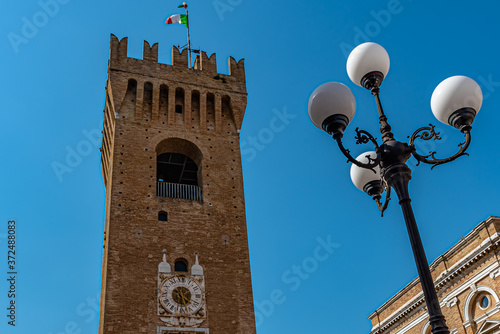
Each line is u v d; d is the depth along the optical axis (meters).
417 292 59.62
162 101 56.78
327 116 18.30
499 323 46.72
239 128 57.41
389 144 18.30
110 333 40.94
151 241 46.53
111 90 54.88
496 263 48.44
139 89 55.50
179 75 58.28
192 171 58.09
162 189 51.03
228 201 51.47
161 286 44.22
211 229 48.94
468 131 17.89
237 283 46.31
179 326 42.72
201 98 57.59
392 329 63.44
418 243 16.53
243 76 61.28
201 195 51.66
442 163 17.77
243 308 45.12
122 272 44.09
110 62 56.47
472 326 50.19
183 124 55.66
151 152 52.31
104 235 52.16
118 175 49.72
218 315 44.16
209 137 55.62
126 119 53.72
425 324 57.44
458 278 52.78
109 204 49.19
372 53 19.86
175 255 46.41
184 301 43.97
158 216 48.38
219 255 47.50
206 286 45.31
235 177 53.50
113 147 51.50
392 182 17.95
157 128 54.34
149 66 57.69
